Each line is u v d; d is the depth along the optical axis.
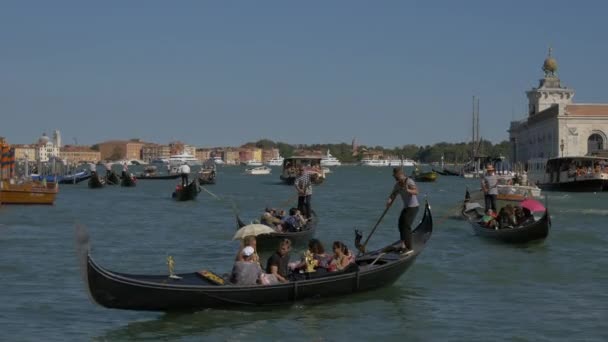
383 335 12.43
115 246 23.69
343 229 29.66
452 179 104.00
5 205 41.81
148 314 13.52
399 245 16.44
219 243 24.52
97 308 14.07
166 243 24.50
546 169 63.59
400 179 16.06
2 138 46.12
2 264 19.30
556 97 120.25
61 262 19.77
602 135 94.50
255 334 12.34
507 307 14.43
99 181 70.25
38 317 13.45
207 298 13.03
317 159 87.25
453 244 23.69
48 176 74.56
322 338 12.20
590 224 30.81
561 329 12.82
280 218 23.03
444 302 14.80
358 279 14.73
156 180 99.94
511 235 23.39
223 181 99.81
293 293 13.84
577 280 17.28
